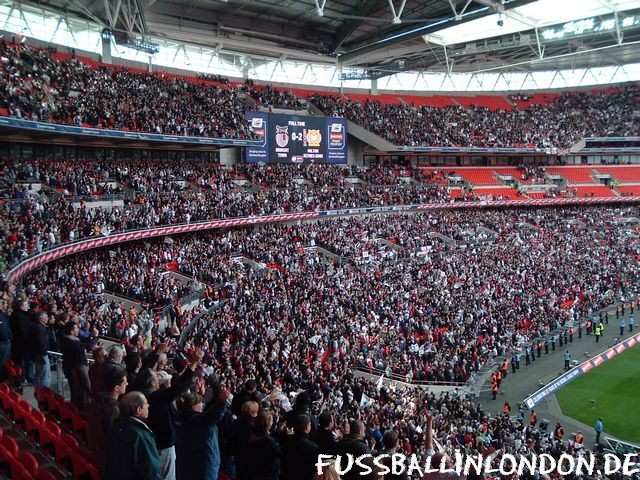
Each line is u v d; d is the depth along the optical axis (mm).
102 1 44750
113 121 42875
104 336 22219
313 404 18562
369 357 30438
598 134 80188
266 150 59031
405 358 31156
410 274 46781
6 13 47875
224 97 58906
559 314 42000
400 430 18297
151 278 33469
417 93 83500
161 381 8695
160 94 52094
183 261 39094
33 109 35219
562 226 67125
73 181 38719
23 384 13312
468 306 40688
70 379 10594
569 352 37812
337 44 62750
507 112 83188
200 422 7219
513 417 28203
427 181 70188
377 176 66875
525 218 68500
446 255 54250
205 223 44625
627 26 54750
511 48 70125
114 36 50406
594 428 27375
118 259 36656
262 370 20891
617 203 77125
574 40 66938
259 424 7094
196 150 55656
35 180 36781
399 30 57906
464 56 73562
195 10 53500
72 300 25359
